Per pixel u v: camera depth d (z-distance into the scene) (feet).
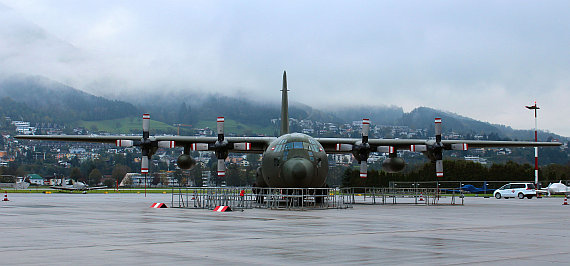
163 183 503.61
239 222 61.21
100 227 54.34
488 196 204.54
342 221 63.31
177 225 56.90
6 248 38.40
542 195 202.18
